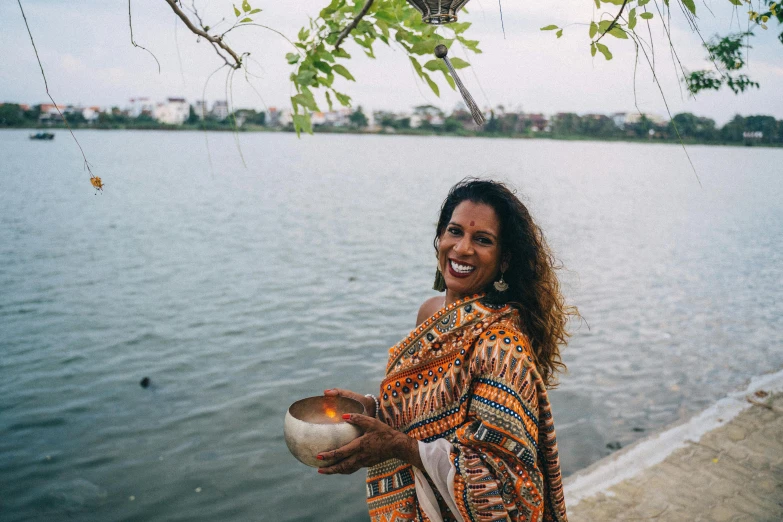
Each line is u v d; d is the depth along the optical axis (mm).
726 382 7750
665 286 13109
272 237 19984
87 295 12461
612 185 45000
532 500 1438
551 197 34375
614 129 129375
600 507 3562
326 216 25359
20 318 10836
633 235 20766
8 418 6988
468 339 1536
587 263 15625
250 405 7316
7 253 16766
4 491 5551
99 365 8625
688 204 31797
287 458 6094
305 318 10922
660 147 163875
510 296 1662
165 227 21859
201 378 8156
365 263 15969
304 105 2035
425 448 1493
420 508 1635
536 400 1502
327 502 5375
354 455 1508
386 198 33094
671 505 3570
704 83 3809
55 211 25625
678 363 8422
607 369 8172
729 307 11438
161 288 13086
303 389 7809
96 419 6965
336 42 1950
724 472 3914
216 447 6328
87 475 5820
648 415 6812
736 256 17078
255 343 9570
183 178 44344
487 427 1427
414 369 1610
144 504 5363
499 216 1603
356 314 11211
